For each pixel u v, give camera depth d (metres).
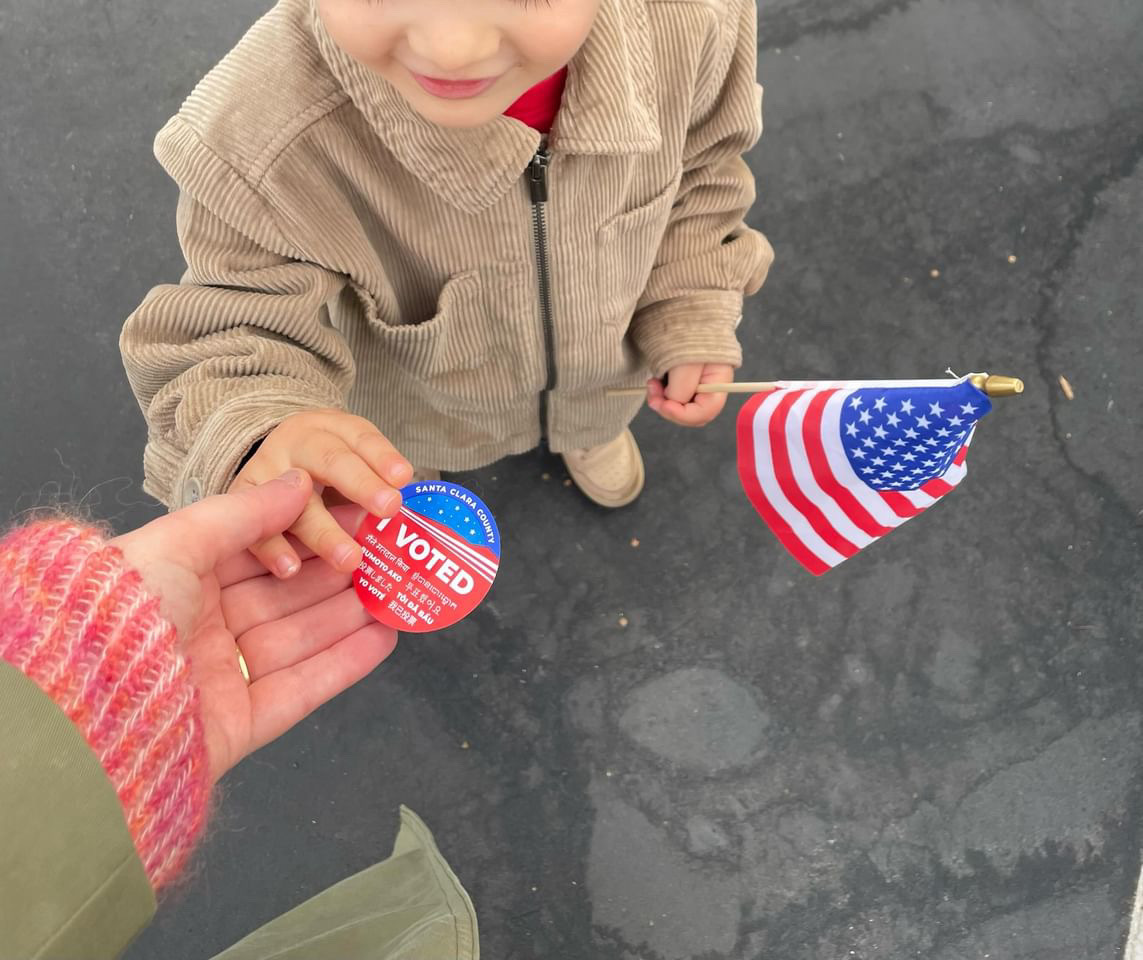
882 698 0.69
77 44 0.77
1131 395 0.72
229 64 0.38
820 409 0.44
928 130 0.76
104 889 0.22
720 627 0.70
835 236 0.75
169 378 0.42
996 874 0.66
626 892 0.66
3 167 0.75
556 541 0.71
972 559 0.70
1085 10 0.78
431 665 0.69
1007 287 0.74
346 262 0.42
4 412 0.72
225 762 0.37
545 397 0.56
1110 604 0.69
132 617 0.26
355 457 0.37
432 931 0.46
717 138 0.46
